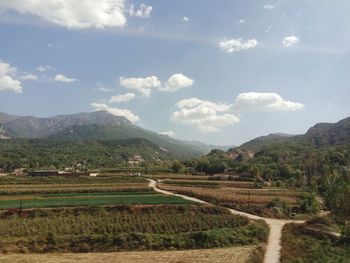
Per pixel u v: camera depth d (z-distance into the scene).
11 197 118.44
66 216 95.31
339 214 104.94
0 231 80.56
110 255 67.12
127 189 137.62
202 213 101.50
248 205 118.06
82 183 154.50
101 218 94.12
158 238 75.69
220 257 65.38
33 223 87.12
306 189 169.62
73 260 63.03
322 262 62.72
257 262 62.31
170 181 173.25
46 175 187.00
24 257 64.62
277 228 91.44
